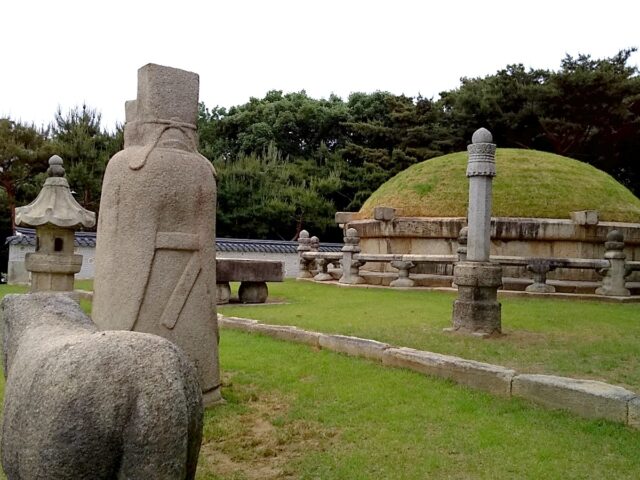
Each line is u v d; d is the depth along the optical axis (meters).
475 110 29.56
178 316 4.56
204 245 4.73
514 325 8.58
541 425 4.28
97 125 24.92
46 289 10.02
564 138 29.34
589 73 27.30
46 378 1.94
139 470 1.85
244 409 4.66
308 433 4.15
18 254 16.84
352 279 14.99
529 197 15.41
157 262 4.52
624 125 28.31
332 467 3.56
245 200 28.44
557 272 13.76
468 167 8.12
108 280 4.53
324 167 31.75
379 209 15.41
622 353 6.66
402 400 4.86
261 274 11.16
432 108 31.64
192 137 4.86
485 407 4.70
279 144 33.53
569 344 7.14
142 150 4.60
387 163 31.11
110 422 1.86
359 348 6.45
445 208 15.73
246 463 3.67
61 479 1.83
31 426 1.90
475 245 7.99
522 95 28.84
